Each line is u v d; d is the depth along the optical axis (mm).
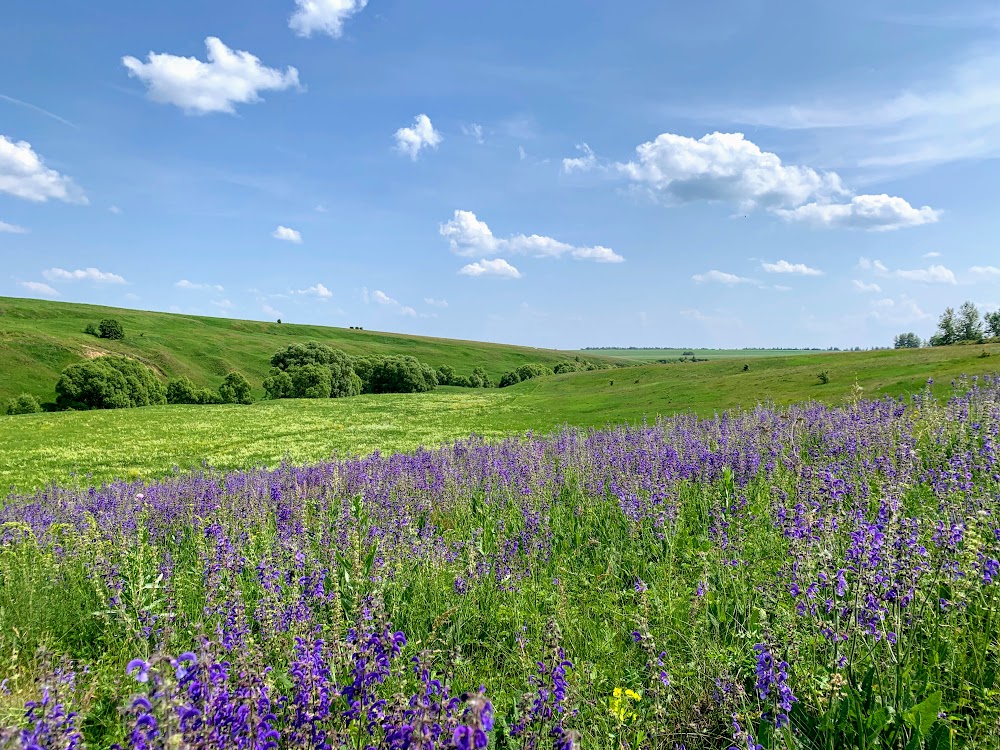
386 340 196875
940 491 6746
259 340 165750
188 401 100375
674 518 7660
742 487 9570
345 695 3254
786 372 60812
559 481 11555
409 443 39844
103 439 44312
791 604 4699
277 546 7352
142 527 8984
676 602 5336
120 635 5488
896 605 3973
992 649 3801
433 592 5969
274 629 4625
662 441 14906
